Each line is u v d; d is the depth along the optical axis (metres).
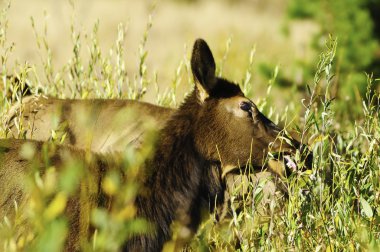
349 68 36.78
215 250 15.70
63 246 13.20
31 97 19.86
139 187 14.18
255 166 16.31
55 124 14.73
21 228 13.02
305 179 15.87
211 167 15.77
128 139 19.50
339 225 15.02
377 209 15.56
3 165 13.93
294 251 14.87
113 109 20.16
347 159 17.42
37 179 10.73
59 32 47.41
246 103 16.11
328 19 38.62
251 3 83.50
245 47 44.06
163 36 59.78
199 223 15.40
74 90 21.23
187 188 15.06
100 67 21.38
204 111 15.88
